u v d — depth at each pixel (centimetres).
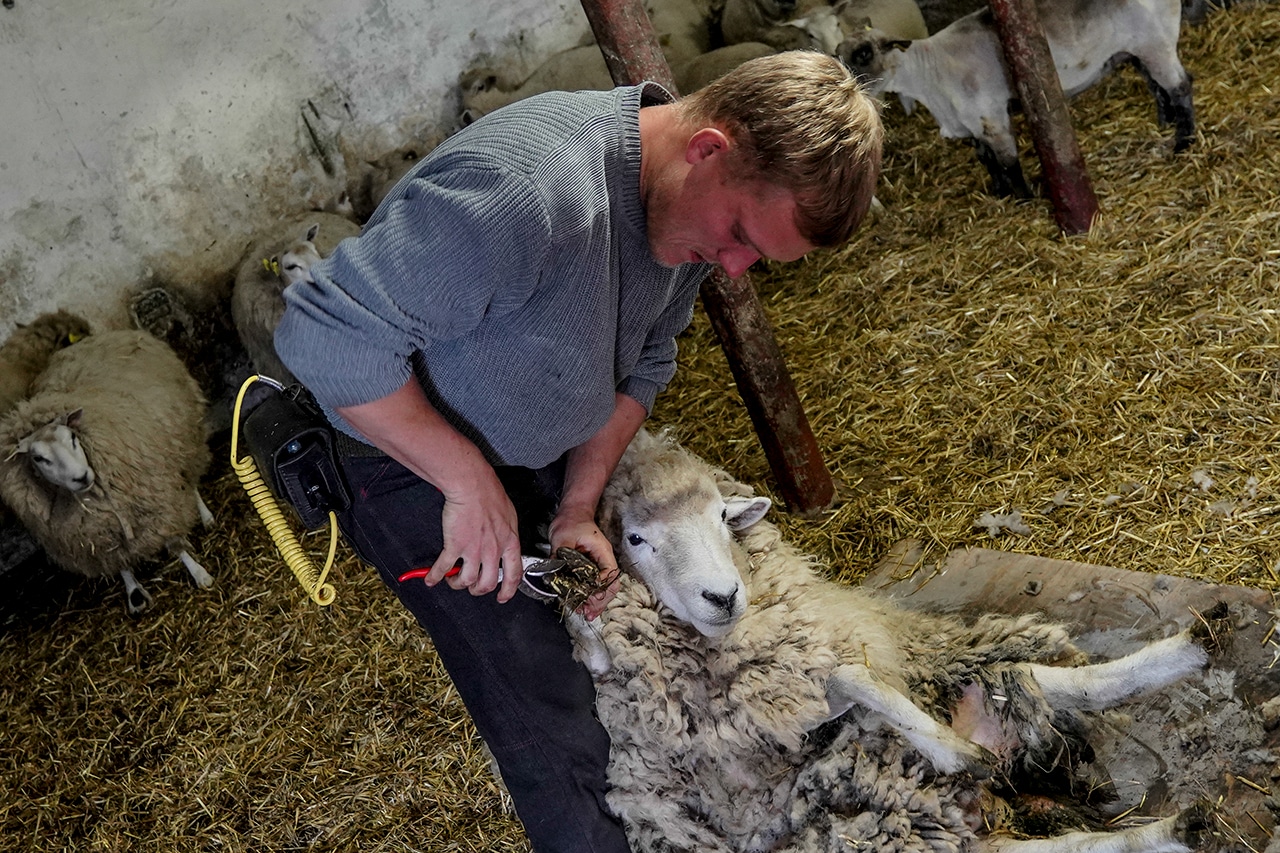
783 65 154
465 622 200
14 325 516
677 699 209
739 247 167
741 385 354
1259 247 399
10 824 371
